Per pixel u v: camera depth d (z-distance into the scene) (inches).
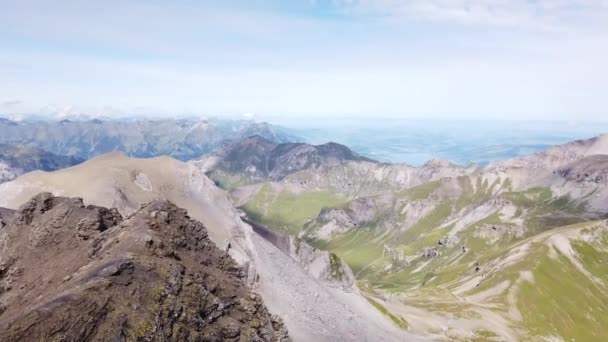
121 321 1717.5
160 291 1995.6
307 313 4232.3
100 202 4810.5
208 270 2844.5
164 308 1939.0
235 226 5241.1
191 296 2181.3
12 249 3026.6
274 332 2768.2
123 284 1930.4
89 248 2662.4
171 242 2822.3
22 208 3383.4
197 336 2010.3
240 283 3065.9
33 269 2751.0
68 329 1555.1
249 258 4436.5
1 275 2819.9
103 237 2758.4
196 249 3117.6
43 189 5172.2
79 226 3029.0
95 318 1667.1
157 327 1809.8
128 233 2600.9
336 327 4382.4
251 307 2719.0
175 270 2234.3
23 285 2596.0
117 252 2337.6
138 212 3100.4
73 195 4985.2
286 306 4084.6
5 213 4522.6
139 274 2050.9
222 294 2628.0
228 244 4493.1
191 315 2065.7
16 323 1496.1
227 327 2292.1
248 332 2418.8
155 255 2397.9
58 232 3043.8
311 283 5241.1
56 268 2608.3
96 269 2044.8
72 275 2191.2
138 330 1727.4
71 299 1680.6
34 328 1498.5
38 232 3073.3
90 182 5191.9
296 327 3767.2
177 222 3203.7
